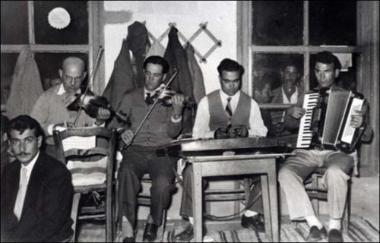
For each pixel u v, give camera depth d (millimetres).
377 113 4047
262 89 4152
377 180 3887
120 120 3441
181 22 4070
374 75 4059
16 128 2621
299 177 3223
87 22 4051
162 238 3227
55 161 2699
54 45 4035
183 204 3236
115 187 3352
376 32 4055
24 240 2514
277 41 4133
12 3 4008
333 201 3062
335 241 2984
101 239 3229
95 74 4031
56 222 2574
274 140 2920
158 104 3449
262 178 3113
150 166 3242
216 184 3506
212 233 3357
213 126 3592
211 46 4102
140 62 3865
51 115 3492
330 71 3357
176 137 3443
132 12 4039
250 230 3398
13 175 2672
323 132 3295
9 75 4031
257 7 4117
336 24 4133
